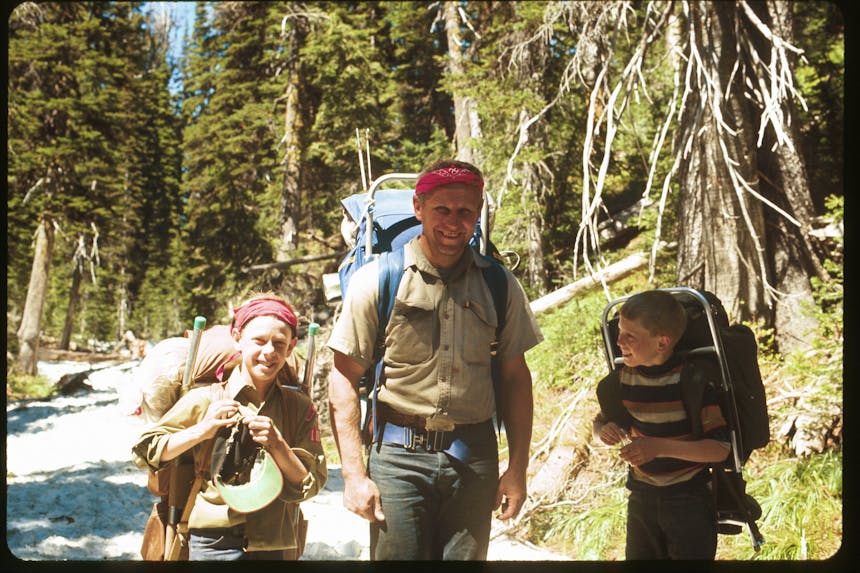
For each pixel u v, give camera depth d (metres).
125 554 5.89
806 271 8.26
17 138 26.02
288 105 26.28
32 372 25.70
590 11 9.62
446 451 2.81
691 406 2.94
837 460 6.06
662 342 2.97
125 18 39.75
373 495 2.75
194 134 30.47
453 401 2.81
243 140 28.64
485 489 2.85
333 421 2.83
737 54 8.35
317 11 24.55
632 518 3.14
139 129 44.88
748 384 2.99
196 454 2.90
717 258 8.38
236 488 2.77
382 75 26.41
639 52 8.41
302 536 3.17
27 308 26.16
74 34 28.09
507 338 2.97
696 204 8.57
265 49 28.56
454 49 20.19
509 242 13.66
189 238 40.56
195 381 3.04
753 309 8.26
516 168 13.66
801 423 6.62
